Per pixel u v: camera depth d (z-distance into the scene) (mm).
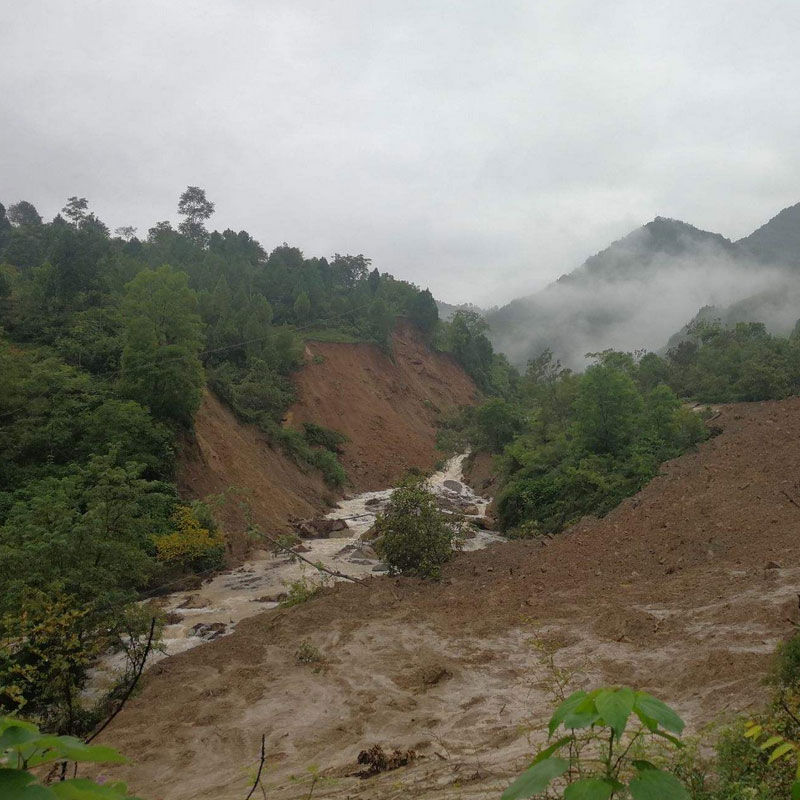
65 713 12367
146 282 35406
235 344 62438
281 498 41562
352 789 8602
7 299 44562
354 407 69312
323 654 15766
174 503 28938
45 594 13016
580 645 14547
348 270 106250
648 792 2023
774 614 14000
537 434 46875
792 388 44125
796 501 23328
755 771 5840
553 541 26797
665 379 54969
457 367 98438
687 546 21719
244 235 98938
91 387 31812
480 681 13188
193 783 9914
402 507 25281
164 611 21516
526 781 2172
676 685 11445
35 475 26188
